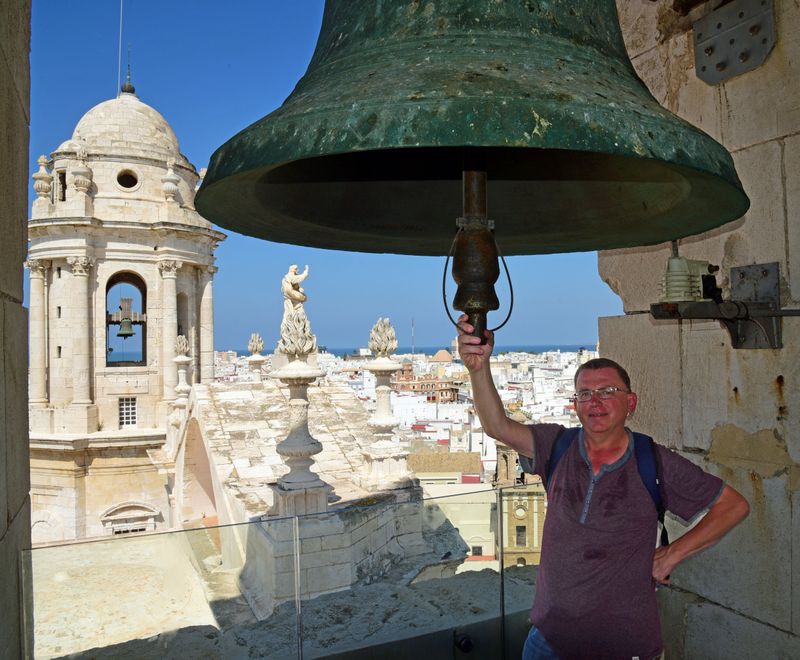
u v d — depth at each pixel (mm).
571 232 2830
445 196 2963
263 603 3852
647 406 3787
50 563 2936
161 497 39156
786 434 3039
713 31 3387
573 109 1502
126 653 3242
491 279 2225
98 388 38438
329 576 4062
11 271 2297
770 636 3102
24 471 2518
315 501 10516
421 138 1442
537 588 2617
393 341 14484
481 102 1460
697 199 2229
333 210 2795
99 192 38500
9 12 2295
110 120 39531
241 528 3984
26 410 2553
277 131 1633
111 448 38188
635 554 2379
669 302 2980
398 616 3973
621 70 1986
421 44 1841
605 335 4133
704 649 3406
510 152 2766
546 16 1936
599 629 2373
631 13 3977
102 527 38094
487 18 1878
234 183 2145
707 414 3416
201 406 18969
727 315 2941
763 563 3137
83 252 37375
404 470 14211
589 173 2539
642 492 2400
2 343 2141
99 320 38562
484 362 2373
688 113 3559
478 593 4055
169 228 38719
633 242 2787
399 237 2953
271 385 20641
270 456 16375
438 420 80125
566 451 2592
